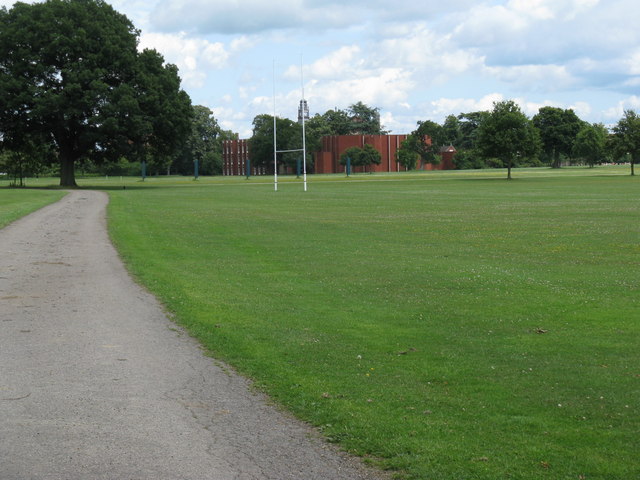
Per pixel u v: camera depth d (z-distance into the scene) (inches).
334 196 2231.8
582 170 5659.5
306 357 362.3
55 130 3203.7
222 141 7470.5
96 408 281.3
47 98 2970.0
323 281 624.1
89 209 1593.3
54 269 684.1
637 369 340.5
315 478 219.3
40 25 3058.6
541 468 225.5
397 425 262.8
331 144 7076.8
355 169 6934.1
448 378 326.0
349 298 540.4
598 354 370.0
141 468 224.5
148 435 252.7
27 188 3078.2
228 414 276.1
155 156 3548.2
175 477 218.2
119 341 395.5
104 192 2613.2
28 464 226.7
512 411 279.4
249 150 7047.2
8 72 3127.5
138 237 996.6
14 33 3068.4
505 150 3791.8
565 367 344.5
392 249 860.0
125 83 3248.0
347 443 245.9
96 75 3083.2
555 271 673.6
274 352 372.2
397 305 510.6
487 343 394.9
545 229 1082.7
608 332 421.1
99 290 568.1
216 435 253.8
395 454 236.8
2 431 255.1
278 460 232.2
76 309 489.4
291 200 2009.1
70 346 382.9
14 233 1032.8
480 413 276.7
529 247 868.0
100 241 936.3
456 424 264.4
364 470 225.5
